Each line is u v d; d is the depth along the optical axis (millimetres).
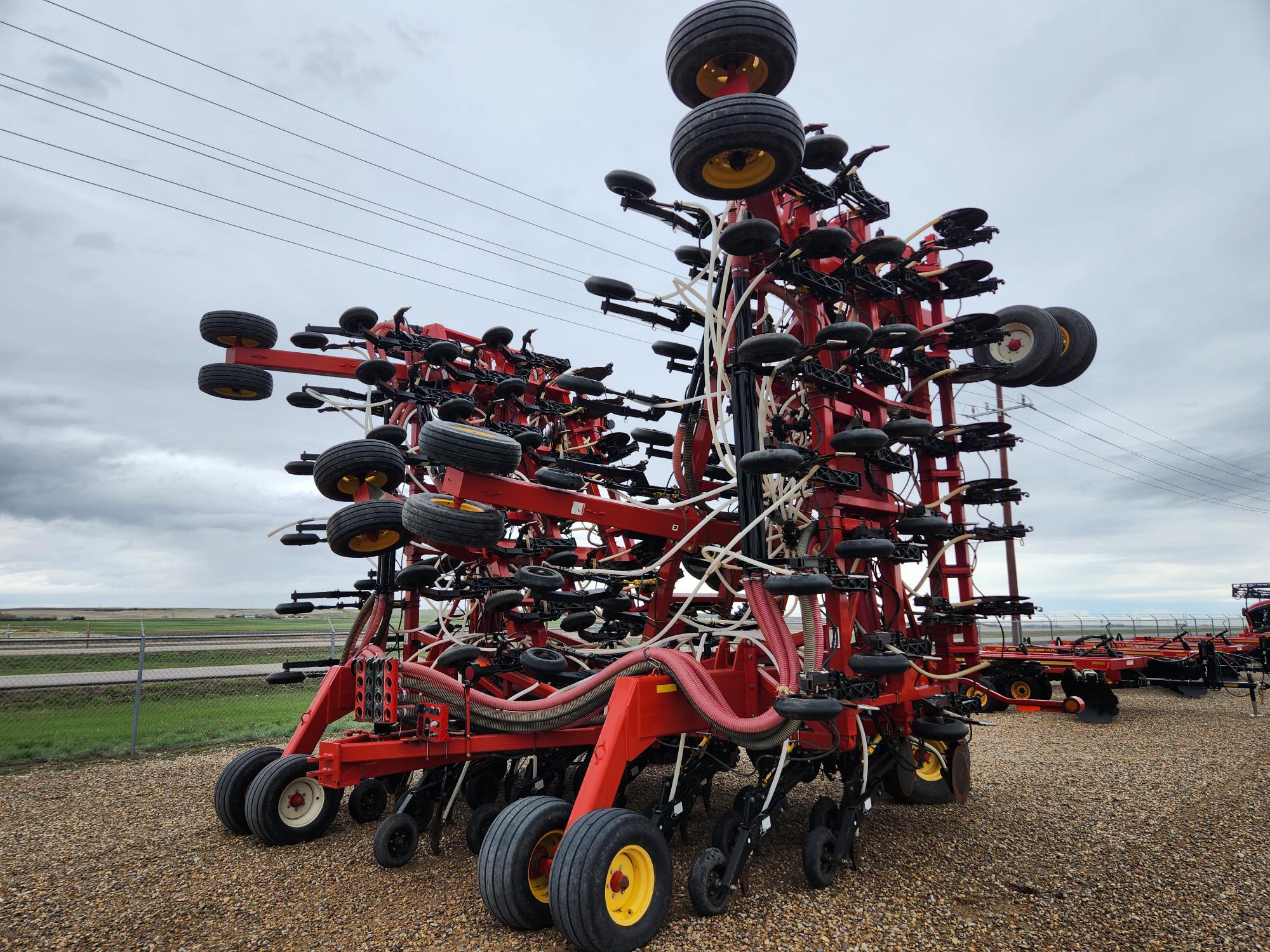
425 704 4688
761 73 4402
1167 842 5387
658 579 5773
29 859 4957
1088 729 11133
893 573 5555
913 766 5852
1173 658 14242
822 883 4496
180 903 4211
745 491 4723
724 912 4137
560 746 5258
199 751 8906
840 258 5750
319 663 6094
